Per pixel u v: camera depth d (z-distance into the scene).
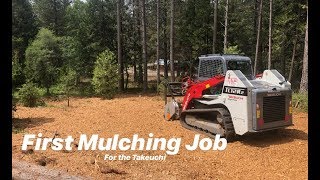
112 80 20.05
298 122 10.71
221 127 8.85
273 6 26.89
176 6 27.92
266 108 8.09
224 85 8.73
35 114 13.52
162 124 10.97
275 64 34.06
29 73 22.84
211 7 26.67
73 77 18.05
